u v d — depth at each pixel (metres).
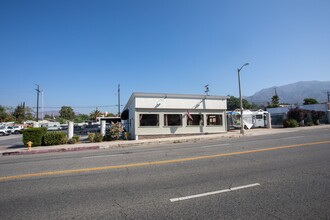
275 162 8.59
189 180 6.59
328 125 33.94
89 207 4.84
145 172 7.75
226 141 17.62
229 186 5.91
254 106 88.81
